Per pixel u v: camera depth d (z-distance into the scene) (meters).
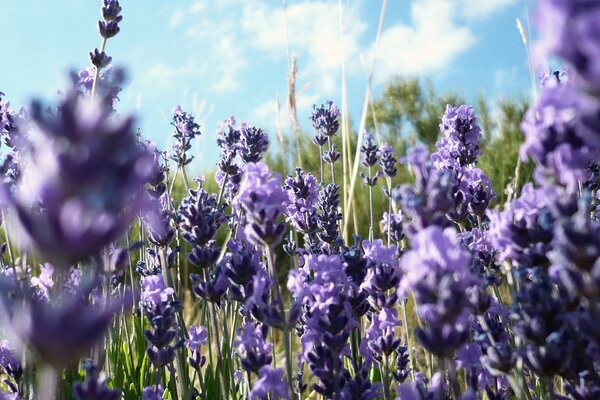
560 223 0.19
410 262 0.22
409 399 0.27
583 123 0.16
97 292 0.37
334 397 0.31
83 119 0.13
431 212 0.24
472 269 0.29
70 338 0.15
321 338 0.31
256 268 0.35
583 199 0.19
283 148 0.79
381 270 0.37
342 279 0.33
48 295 0.41
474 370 0.33
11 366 0.40
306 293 0.32
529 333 0.24
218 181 0.64
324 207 0.52
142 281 0.41
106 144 0.13
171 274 0.51
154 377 0.49
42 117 0.13
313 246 0.49
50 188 0.13
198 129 0.68
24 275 0.38
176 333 0.40
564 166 0.20
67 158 0.13
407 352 0.46
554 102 0.18
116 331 0.50
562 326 0.24
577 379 0.25
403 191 0.24
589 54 0.15
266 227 0.31
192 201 0.39
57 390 0.34
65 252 0.14
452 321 0.23
